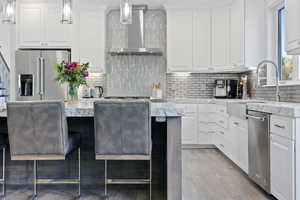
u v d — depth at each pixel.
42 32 5.78
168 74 6.22
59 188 3.17
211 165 4.29
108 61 6.24
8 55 7.00
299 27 2.84
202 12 5.81
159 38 6.27
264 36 4.87
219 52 5.65
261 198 2.92
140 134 2.38
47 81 5.53
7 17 2.93
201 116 5.64
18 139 2.43
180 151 2.55
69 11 3.04
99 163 3.11
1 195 2.95
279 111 2.60
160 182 3.09
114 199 2.87
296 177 2.38
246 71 5.72
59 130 2.40
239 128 3.88
